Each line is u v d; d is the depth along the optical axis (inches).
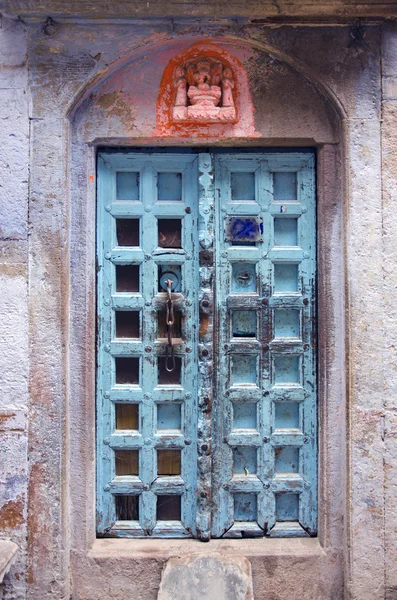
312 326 109.0
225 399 109.1
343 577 104.7
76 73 102.2
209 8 97.7
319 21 101.7
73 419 105.0
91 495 106.3
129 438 108.6
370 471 102.4
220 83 105.0
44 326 102.5
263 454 109.1
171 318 106.6
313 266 108.9
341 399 105.5
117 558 104.3
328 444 105.5
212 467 109.0
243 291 109.7
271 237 109.0
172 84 105.3
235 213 109.0
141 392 108.7
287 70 105.8
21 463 102.2
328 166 105.8
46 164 102.2
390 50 103.7
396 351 102.9
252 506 110.0
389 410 102.7
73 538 104.8
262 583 105.1
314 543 108.0
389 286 102.8
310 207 109.0
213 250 108.3
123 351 108.7
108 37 102.1
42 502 102.0
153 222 108.9
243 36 102.4
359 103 102.9
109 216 108.7
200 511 107.4
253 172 109.5
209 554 102.8
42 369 102.3
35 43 102.4
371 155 102.6
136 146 108.9
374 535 102.3
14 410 102.3
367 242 102.3
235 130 105.2
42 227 102.5
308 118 105.4
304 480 109.0
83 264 105.0
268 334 109.1
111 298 108.7
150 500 108.7
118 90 105.2
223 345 109.0
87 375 105.0
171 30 101.7
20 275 102.4
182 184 108.9
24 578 101.7
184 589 93.2
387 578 102.3
